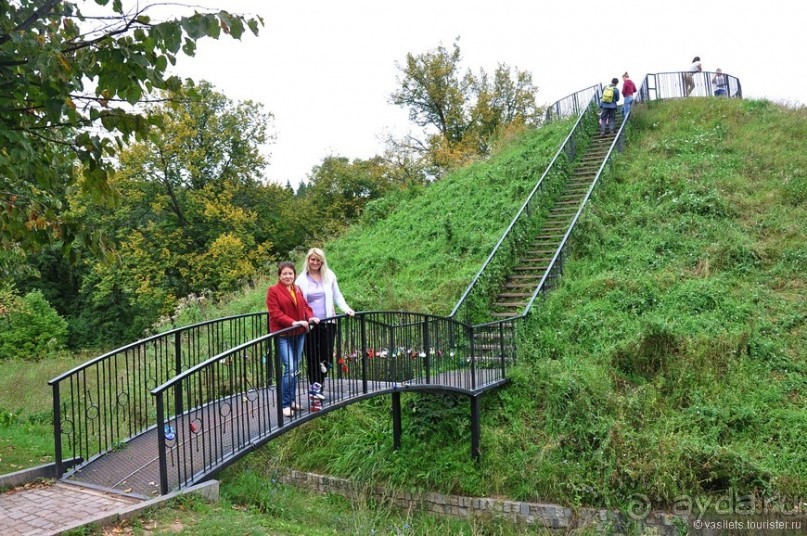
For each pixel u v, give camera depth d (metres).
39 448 8.41
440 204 19.67
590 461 8.35
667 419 8.68
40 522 4.86
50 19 4.48
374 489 9.07
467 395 9.09
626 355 10.02
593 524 7.79
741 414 8.52
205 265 27.27
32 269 8.55
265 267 26.00
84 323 29.88
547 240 15.04
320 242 21.97
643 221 14.88
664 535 7.50
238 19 4.25
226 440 6.62
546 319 11.51
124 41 4.26
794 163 16.45
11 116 4.52
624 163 18.34
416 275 15.05
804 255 12.31
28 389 12.52
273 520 6.13
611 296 11.92
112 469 6.29
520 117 38.06
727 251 12.77
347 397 7.51
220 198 29.08
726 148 18.12
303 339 7.08
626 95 21.86
